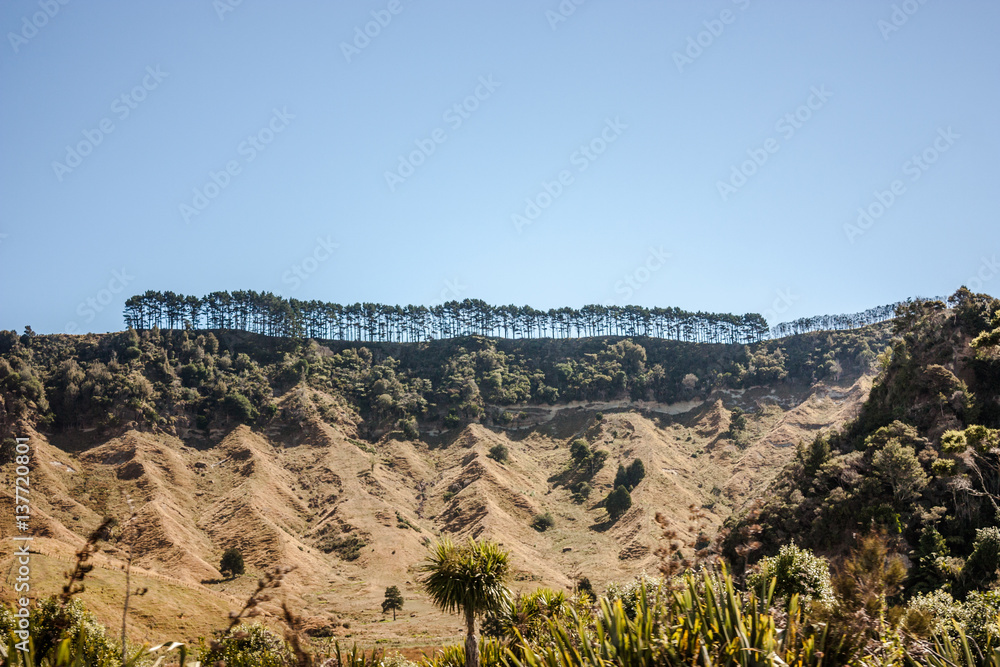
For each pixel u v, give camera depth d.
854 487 61.69
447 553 24.20
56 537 100.44
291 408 169.88
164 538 112.00
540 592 23.75
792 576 26.39
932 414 68.00
